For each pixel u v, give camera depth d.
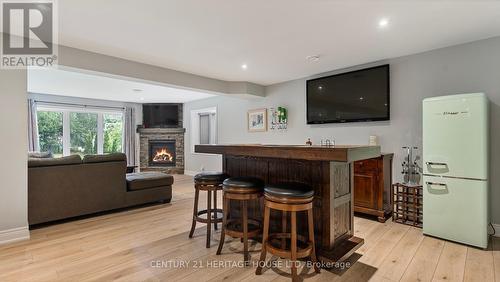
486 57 2.85
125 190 3.83
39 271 2.05
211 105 6.73
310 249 1.92
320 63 3.78
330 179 2.05
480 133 2.47
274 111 5.11
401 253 2.38
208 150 2.69
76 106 6.78
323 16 2.33
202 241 2.66
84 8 2.20
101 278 1.96
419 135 3.32
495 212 2.78
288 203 1.83
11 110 2.64
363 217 3.48
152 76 3.87
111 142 7.54
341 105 4.01
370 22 2.47
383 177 3.29
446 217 2.67
